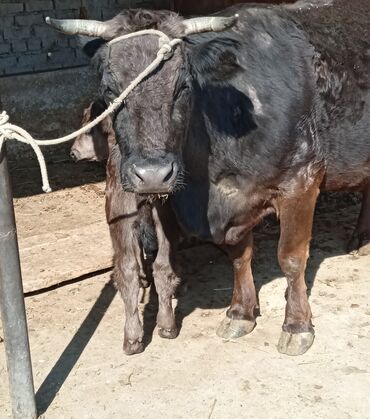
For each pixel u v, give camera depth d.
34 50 4.90
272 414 2.03
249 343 2.40
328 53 2.33
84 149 3.16
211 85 2.11
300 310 2.36
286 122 2.19
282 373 2.22
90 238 3.12
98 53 1.88
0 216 1.81
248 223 2.34
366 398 2.09
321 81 2.29
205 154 2.18
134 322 2.32
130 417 2.05
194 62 1.95
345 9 2.53
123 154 1.87
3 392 2.18
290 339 2.34
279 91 2.19
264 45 2.22
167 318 2.41
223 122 2.15
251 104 2.16
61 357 2.36
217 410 2.06
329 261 2.95
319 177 2.34
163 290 2.38
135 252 2.28
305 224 2.31
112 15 5.12
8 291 1.87
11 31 4.80
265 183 2.25
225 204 2.28
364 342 2.38
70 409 2.09
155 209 2.29
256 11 2.29
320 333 2.43
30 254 2.97
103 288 2.82
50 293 2.79
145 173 1.75
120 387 2.19
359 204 3.54
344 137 2.41
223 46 2.02
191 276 2.90
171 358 2.33
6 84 4.61
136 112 1.79
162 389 2.17
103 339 2.46
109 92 1.86
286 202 2.29
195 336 2.45
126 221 2.24
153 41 1.81
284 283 2.79
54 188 4.01
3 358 2.37
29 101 4.70
